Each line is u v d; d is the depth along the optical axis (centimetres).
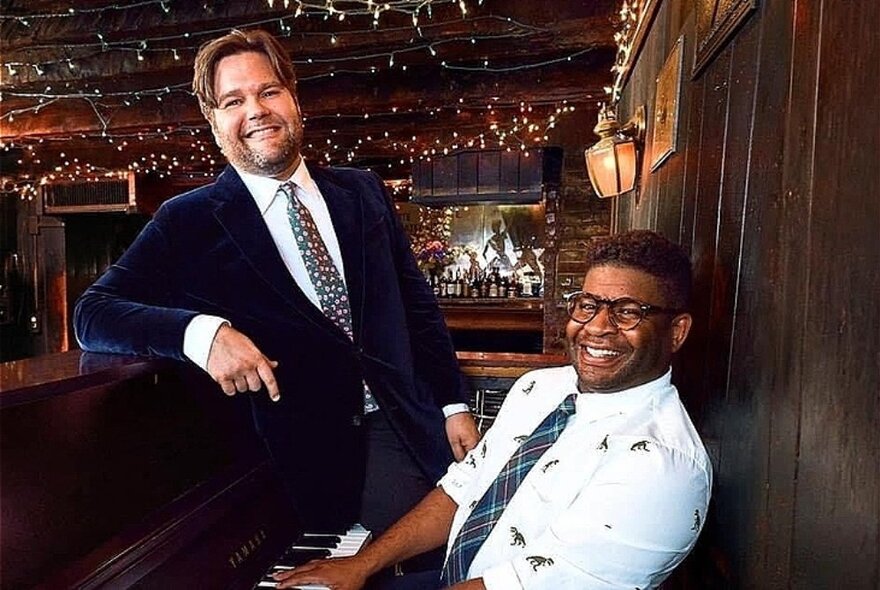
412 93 404
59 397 88
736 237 108
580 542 94
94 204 622
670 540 95
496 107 446
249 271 144
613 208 428
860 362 62
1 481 78
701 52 136
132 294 138
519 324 585
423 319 173
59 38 314
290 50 322
